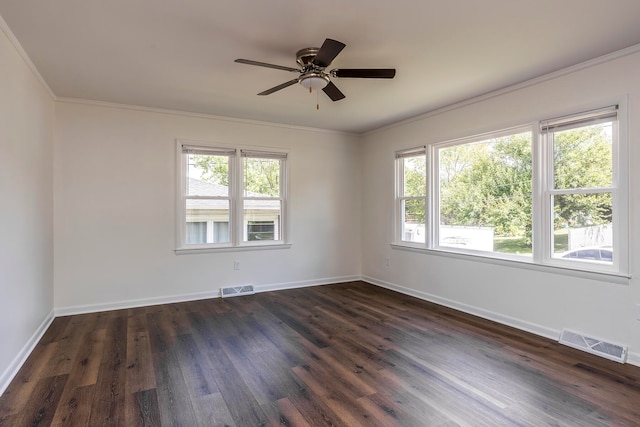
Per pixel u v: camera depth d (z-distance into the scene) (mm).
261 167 5105
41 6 2139
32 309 3057
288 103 4141
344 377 2545
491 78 3348
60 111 3922
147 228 4344
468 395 2297
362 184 5824
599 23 2359
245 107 4309
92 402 2207
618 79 2797
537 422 2008
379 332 3451
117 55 2836
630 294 2758
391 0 2098
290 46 2689
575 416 2062
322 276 5570
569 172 3199
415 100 4020
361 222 5852
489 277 3834
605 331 2898
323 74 2672
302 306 4352
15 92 2600
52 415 2068
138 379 2502
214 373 2600
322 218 5547
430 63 2998
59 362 2766
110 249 4164
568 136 3199
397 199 5152
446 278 4355
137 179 4281
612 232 2916
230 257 4863
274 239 5219
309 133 5422
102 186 4117
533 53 2816
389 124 5176
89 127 4047
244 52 2797
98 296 4113
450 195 4398
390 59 2912
